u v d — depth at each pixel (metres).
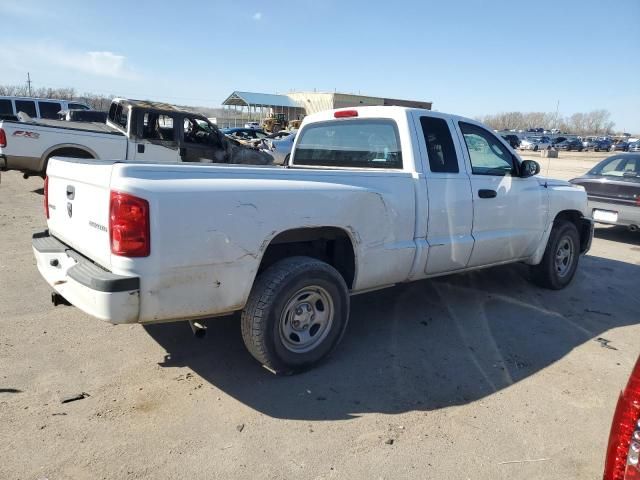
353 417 3.19
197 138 11.30
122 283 2.85
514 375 3.83
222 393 3.40
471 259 4.88
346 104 68.00
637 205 8.81
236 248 3.19
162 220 2.90
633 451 1.80
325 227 3.78
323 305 3.77
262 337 3.42
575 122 136.88
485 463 2.80
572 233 6.04
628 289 6.26
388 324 4.73
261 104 66.44
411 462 2.78
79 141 10.21
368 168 4.71
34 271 5.72
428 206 4.34
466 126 4.88
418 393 3.51
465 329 4.68
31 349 3.87
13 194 11.24
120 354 3.88
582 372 3.92
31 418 3.00
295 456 2.79
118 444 2.82
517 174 5.26
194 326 3.45
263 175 3.41
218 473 2.63
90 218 3.16
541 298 5.68
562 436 3.08
